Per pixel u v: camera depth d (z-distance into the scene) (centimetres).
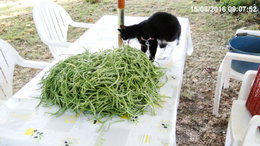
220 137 180
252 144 114
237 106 145
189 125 192
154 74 105
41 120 89
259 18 357
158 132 83
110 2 455
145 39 134
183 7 412
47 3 204
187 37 187
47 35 201
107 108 88
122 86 90
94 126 86
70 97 90
